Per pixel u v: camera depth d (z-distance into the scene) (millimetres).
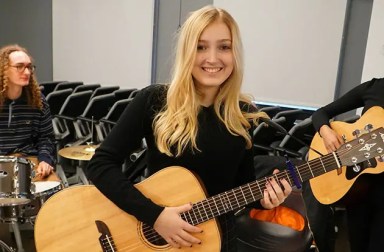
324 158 1245
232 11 5270
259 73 5227
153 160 1252
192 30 1112
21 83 2469
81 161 3559
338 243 2664
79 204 1311
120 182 1144
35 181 2305
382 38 3766
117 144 1164
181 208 1174
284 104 5133
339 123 1901
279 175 1229
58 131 3992
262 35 5117
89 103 3998
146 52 6016
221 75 1152
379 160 1420
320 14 4715
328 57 4762
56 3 6586
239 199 1215
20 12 6738
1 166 1908
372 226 1734
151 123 1191
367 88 1851
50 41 6816
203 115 1198
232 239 1327
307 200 2184
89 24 6398
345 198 1763
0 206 2025
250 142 1249
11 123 2529
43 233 1301
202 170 1219
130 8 6020
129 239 1275
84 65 6594
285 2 4891
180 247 1222
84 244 1287
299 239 2080
